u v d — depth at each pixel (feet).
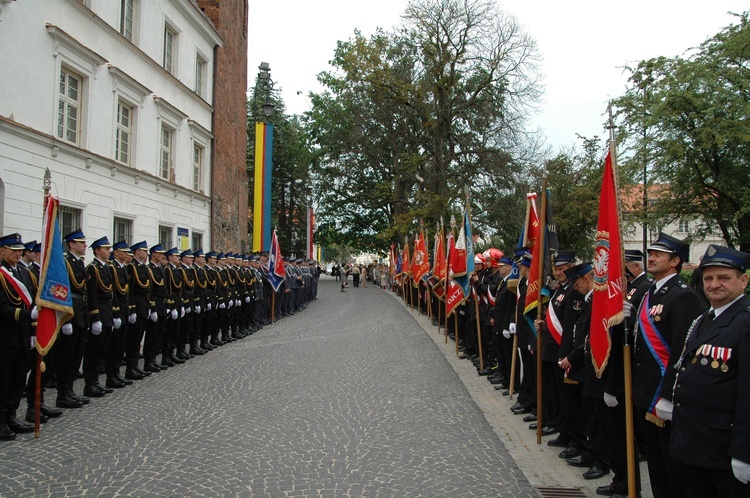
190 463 18.93
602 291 16.65
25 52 39.50
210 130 78.89
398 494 16.48
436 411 26.17
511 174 108.47
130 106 56.44
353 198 149.89
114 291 31.12
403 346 46.60
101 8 50.49
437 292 53.11
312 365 37.19
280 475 17.84
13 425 22.77
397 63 115.85
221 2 82.12
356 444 21.07
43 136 40.73
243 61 96.12
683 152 63.67
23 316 22.02
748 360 10.70
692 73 63.00
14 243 23.59
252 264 59.62
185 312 39.93
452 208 111.04
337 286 166.71
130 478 17.57
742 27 65.00
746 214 65.16
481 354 35.86
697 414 11.50
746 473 10.33
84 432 22.66
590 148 113.29
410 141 122.21
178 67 68.03
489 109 108.99
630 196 81.71
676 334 13.47
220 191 81.82
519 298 26.78
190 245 71.31
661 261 14.73
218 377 33.58
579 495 16.84
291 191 168.86
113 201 51.75
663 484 14.79
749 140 58.34
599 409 17.24
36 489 16.70
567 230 111.14
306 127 164.86
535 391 25.21
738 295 11.69
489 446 21.33
